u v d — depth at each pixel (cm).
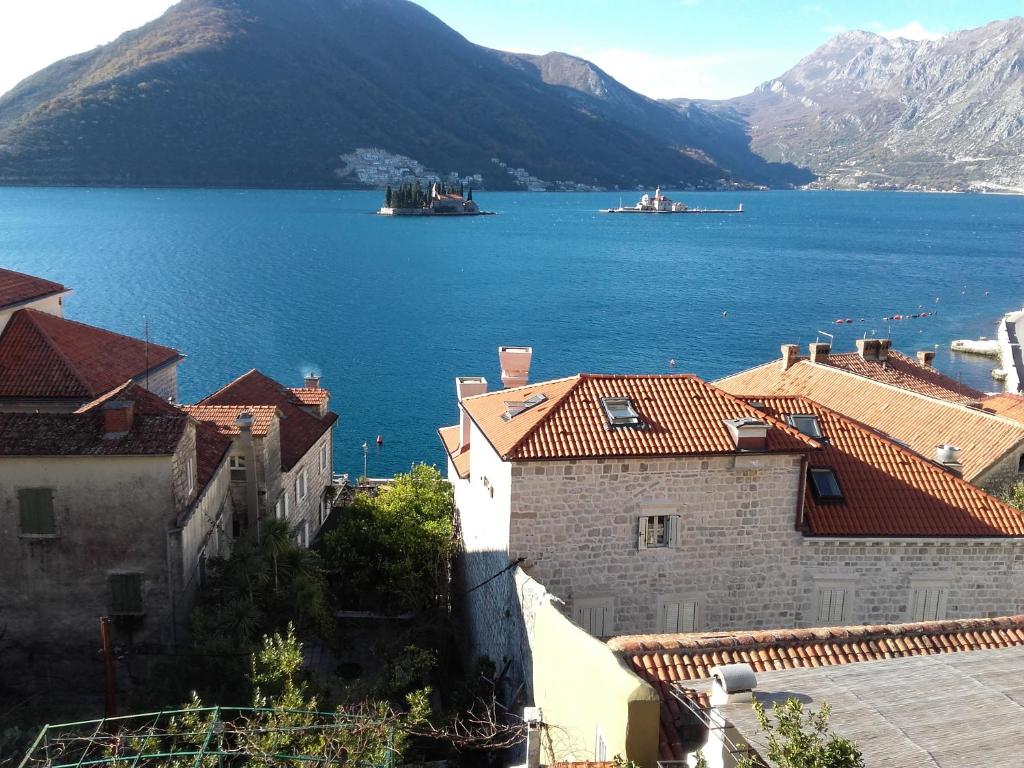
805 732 1423
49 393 3888
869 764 1337
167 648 3014
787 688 1602
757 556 2942
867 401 4400
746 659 1905
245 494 3772
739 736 1457
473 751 2592
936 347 13075
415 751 2525
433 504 4144
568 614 2869
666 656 1895
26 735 2439
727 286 19275
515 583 2753
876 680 1628
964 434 3847
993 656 1736
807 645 1955
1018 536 2964
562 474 2795
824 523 2958
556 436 2823
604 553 2861
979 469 3616
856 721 1468
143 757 1786
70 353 4153
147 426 3019
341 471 7625
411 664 3052
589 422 2900
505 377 4188
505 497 2869
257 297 16100
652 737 1658
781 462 2898
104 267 18725
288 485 4294
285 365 11338
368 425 9012
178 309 14588
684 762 1623
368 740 1886
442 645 3522
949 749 1374
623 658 1888
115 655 2997
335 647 3438
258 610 3027
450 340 13150
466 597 3653
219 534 3559
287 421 4744
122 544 2959
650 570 2894
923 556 2972
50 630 3000
